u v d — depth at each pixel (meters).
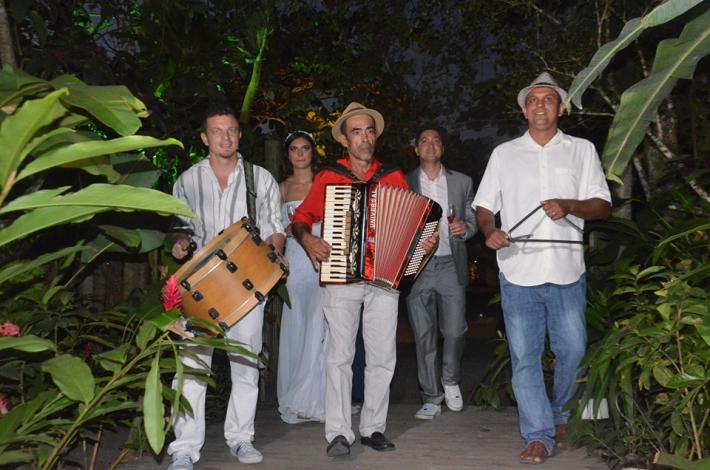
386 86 11.96
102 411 3.37
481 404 6.73
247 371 4.89
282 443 5.41
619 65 8.09
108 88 2.92
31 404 3.18
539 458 4.79
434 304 6.23
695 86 7.42
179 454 4.65
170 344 3.35
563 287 4.89
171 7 7.09
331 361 5.03
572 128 9.46
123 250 4.47
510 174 4.95
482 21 8.98
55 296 4.64
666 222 6.04
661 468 4.33
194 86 7.09
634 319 4.39
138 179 4.30
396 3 10.37
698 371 3.93
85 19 6.84
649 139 7.42
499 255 4.99
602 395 4.50
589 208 4.78
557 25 8.40
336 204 4.84
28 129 2.40
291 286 6.02
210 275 4.38
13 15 5.09
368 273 4.82
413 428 5.82
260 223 4.93
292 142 6.21
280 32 10.48
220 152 4.77
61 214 2.56
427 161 6.18
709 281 5.19
